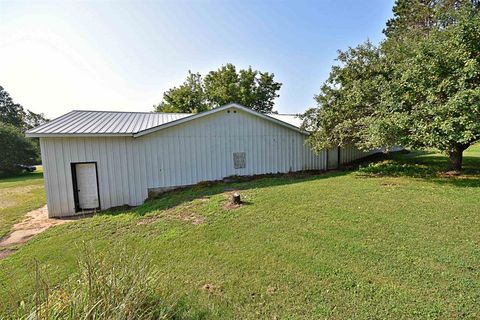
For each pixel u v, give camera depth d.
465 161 11.61
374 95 9.39
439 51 7.11
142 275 2.50
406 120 7.36
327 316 2.46
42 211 8.28
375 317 2.38
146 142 8.98
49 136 7.47
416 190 6.90
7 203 9.50
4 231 6.25
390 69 9.15
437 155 14.88
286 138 12.02
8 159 22.23
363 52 10.11
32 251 4.79
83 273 2.40
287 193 7.34
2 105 42.78
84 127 8.64
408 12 20.31
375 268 3.20
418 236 4.03
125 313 2.01
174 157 9.52
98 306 2.00
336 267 3.29
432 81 7.24
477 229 4.18
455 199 5.87
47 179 7.58
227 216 5.63
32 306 1.97
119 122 9.94
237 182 10.08
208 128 10.17
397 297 2.63
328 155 13.35
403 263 3.27
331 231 4.45
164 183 9.36
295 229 4.66
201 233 4.82
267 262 3.58
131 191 8.76
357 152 15.04
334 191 7.27
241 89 27.97
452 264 3.18
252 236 4.50
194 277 3.33
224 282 3.17
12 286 3.42
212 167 10.34
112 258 2.96
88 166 8.17
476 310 2.37
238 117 10.80
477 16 6.77
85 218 7.11
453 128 6.51
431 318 2.31
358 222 4.77
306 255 3.67
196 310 2.62
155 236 4.94
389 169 10.68
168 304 2.46
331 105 10.77
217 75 28.95
